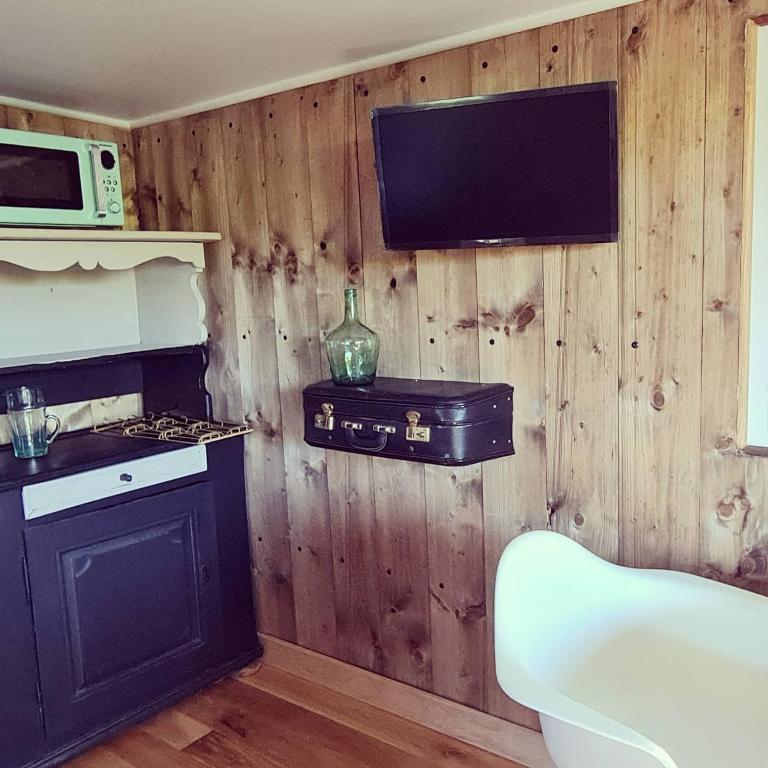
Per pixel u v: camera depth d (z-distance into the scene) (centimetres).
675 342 175
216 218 252
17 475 201
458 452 188
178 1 161
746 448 168
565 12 176
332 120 219
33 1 159
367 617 240
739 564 173
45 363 228
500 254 196
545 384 194
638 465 183
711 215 166
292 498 251
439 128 182
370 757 215
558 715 125
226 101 241
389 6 170
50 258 207
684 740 153
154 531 231
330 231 226
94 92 231
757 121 159
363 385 208
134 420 271
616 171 168
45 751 210
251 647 264
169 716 236
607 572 174
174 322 262
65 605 211
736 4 158
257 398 253
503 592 155
